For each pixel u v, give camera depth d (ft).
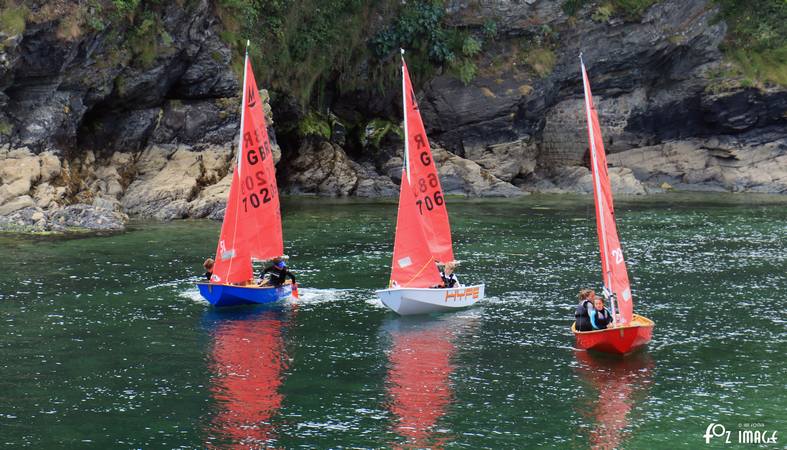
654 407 265.75
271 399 269.64
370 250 529.45
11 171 570.87
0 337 329.31
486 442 238.48
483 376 294.05
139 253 489.67
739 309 388.98
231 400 268.00
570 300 406.00
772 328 356.59
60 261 462.60
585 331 325.01
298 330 349.41
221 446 233.35
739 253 531.50
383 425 249.34
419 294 374.43
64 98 610.24
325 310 382.83
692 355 318.86
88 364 300.61
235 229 387.14
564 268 482.28
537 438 241.55
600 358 315.58
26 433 239.91
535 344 333.21
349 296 409.90
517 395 275.39
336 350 322.34
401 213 378.73
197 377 289.12
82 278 426.51
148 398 268.62
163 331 343.26
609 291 316.40
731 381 289.74
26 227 542.98
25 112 594.65
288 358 311.88
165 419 251.60
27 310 367.66
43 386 277.64
